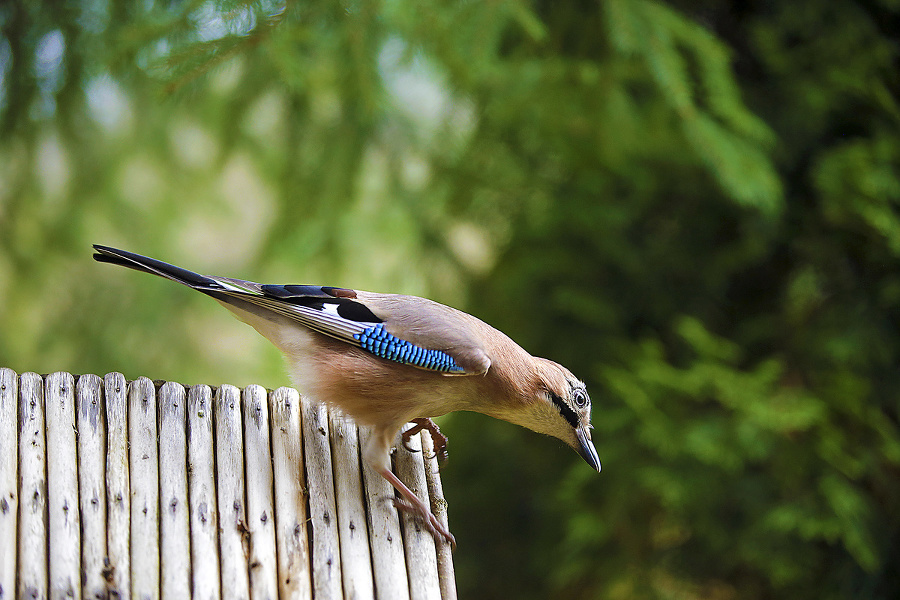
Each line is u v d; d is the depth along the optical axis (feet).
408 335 18.44
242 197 46.62
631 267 40.65
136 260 18.72
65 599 14.74
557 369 20.45
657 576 39.11
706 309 41.63
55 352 40.14
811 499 35.99
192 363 42.11
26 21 31.71
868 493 38.29
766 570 36.42
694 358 39.78
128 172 40.42
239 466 16.97
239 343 43.83
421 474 18.78
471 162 37.88
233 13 23.26
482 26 26.96
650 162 40.06
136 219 41.34
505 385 19.48
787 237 39.81
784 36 40.70
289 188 36.14
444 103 33.96
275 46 24.02
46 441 16.08
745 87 40.50
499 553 44.98
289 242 36.37
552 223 40.01
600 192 39.86
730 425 35.99
